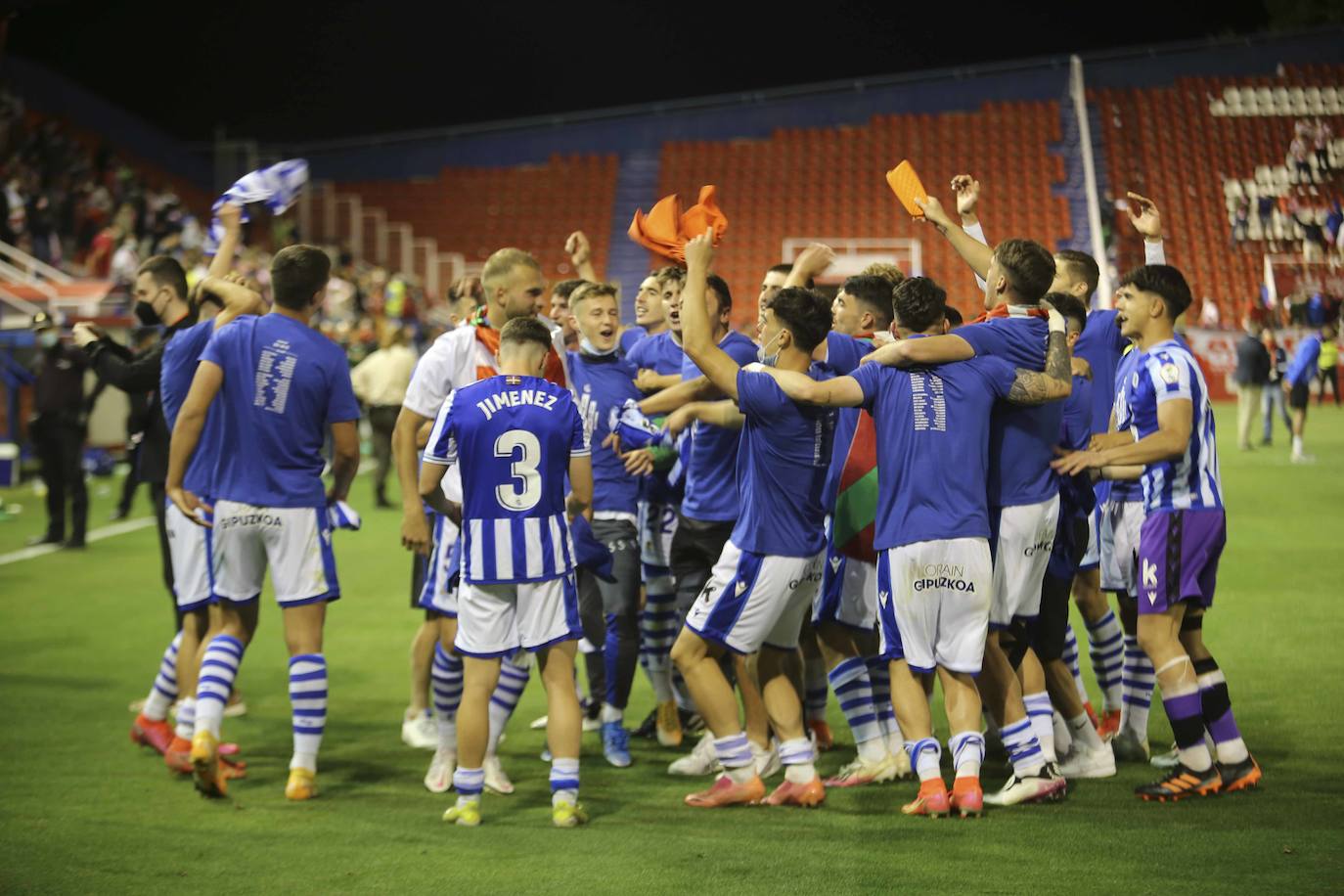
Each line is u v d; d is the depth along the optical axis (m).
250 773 11.98
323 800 10.98
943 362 9.95
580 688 15.82
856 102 69.38
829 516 11.28
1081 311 11.39
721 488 11.77
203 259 46.69
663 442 12.07
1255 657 15.54
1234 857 8.83
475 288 13.77
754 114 70.19
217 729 10.79
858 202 65.12
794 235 64.00
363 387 32.25
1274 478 32.97
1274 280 56.00
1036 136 65.62
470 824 10.12
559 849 9.40
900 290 10.25
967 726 10.02
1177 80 64.69
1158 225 12.02
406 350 32.50
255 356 11.13
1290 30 63.38
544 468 10.27
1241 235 58.00
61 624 19.08
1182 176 61.09
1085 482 10.89
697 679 10.59
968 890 8.27
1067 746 11.38
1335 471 34.06
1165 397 10.17
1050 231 60.97
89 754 12.47
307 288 11.38
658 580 13.04
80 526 25.97
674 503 12.98
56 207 49.88
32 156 50.25
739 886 8.45
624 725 13.49
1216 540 10.33
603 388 12.87
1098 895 8.12
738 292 61.75
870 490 11.00
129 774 11.78
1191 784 10.40
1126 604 11.77
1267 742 12.05
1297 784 10.70
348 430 11.55
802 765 10.52
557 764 10.16
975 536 9.87
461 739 10.18
